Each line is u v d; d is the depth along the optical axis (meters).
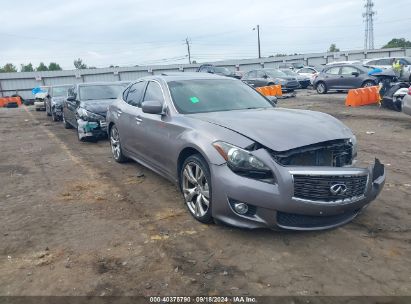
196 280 3.13
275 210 3.48
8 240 3.98
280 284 3.04
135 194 5.30
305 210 3.47
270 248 3.60
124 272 3.28
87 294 2.99
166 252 3.60
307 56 54.97
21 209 4.89
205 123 4.20
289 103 17.25
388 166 6.26
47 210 4.81
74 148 9.11
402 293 2.88
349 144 3.98
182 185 4.50
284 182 3.43
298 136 3.70
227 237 3.84
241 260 3.41
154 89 5.64
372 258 3.38
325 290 2.95
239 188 3.57
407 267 3.22
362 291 2.92
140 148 5.76
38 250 3.74
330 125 4.12
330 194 3.52
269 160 3.50
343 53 55.78
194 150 4.23
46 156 8.28
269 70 23.61
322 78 20.94
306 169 3.46
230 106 5.04
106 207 4.84
